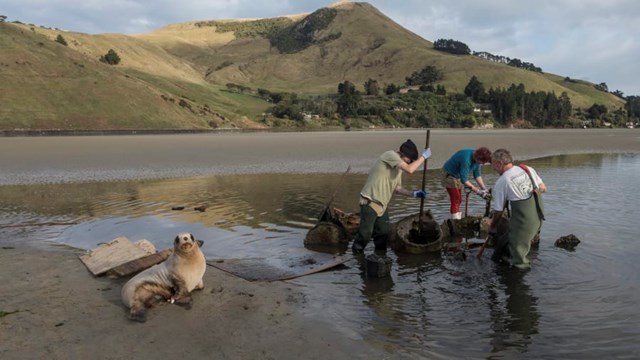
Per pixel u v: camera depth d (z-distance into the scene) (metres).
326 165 24.02
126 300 5.96
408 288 6.84
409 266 7.90
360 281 7.16
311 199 14.00
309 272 7.52
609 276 7.14
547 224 10.34
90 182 18.27
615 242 8.91
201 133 76.88
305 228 10.54
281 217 11.60
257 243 9.38
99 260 7.66
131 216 11.84
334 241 9.35
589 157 29.39
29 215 12.09
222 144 41.94
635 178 17.94
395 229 9.14
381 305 6.21
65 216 11.94
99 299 6.21
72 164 24.78
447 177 10.38
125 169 22.56
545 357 4.87
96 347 4.92
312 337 5.23
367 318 5.79
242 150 34.41
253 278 7.25
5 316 5.64
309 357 4.79
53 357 4.70
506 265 7.79
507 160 7.68
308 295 6.54
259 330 5.37
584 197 13.62
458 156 10.19
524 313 5.91
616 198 13.43
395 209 12.23
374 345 5.09
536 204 7.39
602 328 5.48
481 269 7.60
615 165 23.56
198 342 5.06
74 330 5.30
